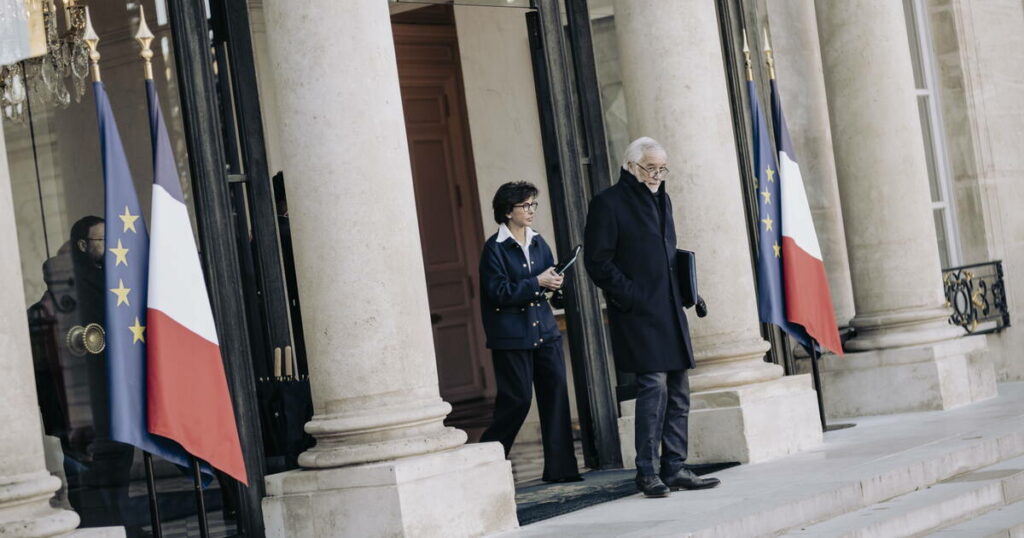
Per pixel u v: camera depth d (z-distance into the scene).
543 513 7.82
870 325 11.70
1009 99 14.77
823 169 12.39
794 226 10.03
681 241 9.55
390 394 7.19
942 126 14.41
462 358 14.94
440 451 7.19
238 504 7.55
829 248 12.31
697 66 9.57
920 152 11.88
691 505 7.50
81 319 7.92
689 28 9.56
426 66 14.94
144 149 8.15
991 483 8.12
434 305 14.76
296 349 8.04
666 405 8.16
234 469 6.66
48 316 7.78
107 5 8.13
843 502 7.59
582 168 10.18
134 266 6.52
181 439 6.47
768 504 7.17
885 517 7.28
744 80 11.54
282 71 7.30
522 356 8.93
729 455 9.17
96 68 6.54
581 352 9.88
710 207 9.50
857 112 11.77
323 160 7.19
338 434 7.17
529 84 12.59
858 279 11.83
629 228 7.90
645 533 6.65
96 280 8.02
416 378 7.29
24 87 7.82
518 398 8.91
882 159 11.73
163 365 6.45
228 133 7.92
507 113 12.73
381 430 7.12
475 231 15.16
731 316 9.50
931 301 11.70
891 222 11.69
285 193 8.12
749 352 9.46
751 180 11.43
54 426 7.66
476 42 12.87
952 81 14.32
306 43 7.21
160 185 6.62
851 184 11.83
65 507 7.61
